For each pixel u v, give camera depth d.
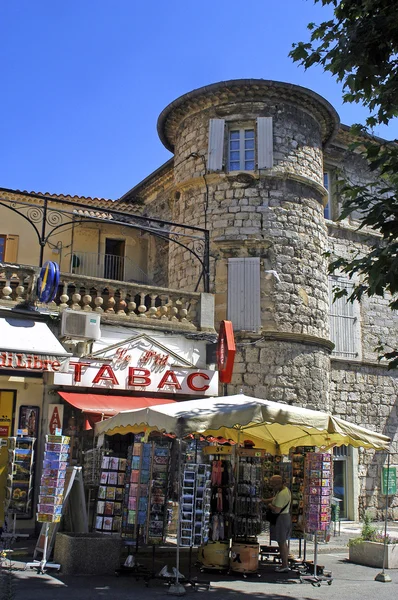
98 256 21.50
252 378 16.16
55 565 9.47
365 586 9.76
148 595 8.35
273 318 16.62
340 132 20.44
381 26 7.74
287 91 17.83
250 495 10.68
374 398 19.97
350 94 8.75
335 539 15.40
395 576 10.66
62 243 20.88
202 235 17.53
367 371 19.97
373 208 8.02
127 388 13.38
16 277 13.38
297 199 17.70
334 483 18.62
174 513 14.05
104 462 10.44
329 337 18.30
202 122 18.33
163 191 22.17
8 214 20.25
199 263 17.44
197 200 17.94
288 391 16.33
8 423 12.50
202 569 10.38
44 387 12.77
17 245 20.11
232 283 16.86
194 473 9.48
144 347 13.80
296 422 9.52
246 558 10.16
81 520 10.52
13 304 12.28
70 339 12.51
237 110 17.88
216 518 10.60
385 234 8.02
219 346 14.40
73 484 10.77
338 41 8.03
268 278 16.84
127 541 10.01
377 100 8.32
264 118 17.58
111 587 8.66
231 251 17.12
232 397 10.52
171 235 18.73
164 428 9.16
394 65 8.24
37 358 11.48
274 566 11.13
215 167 17.56
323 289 17.95
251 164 17.69
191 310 14.99
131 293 14.16
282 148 17.67
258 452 10.78
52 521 9.59
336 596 8.95
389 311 20.97
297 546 14.09
